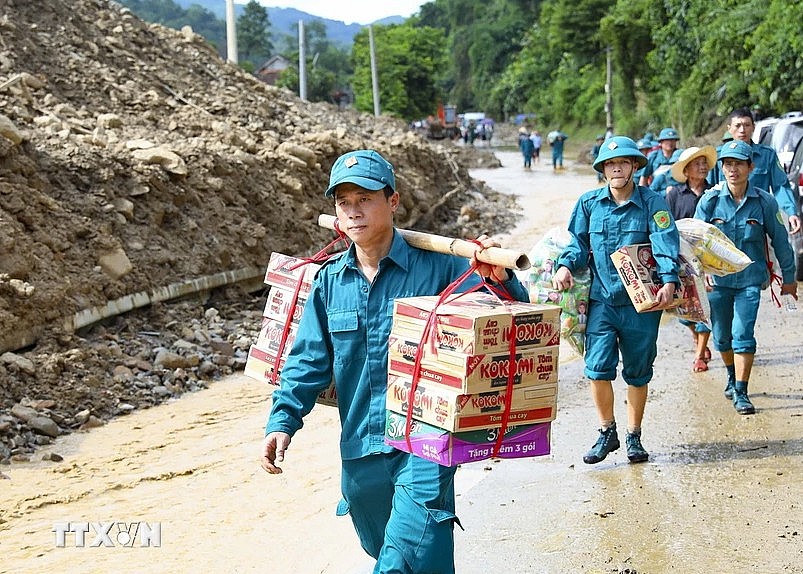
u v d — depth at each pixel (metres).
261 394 8.88
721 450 6.50
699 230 6.39
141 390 8.66
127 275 10.28
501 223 21.55
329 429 7.78
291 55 100.00
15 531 5.80
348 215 3.85
